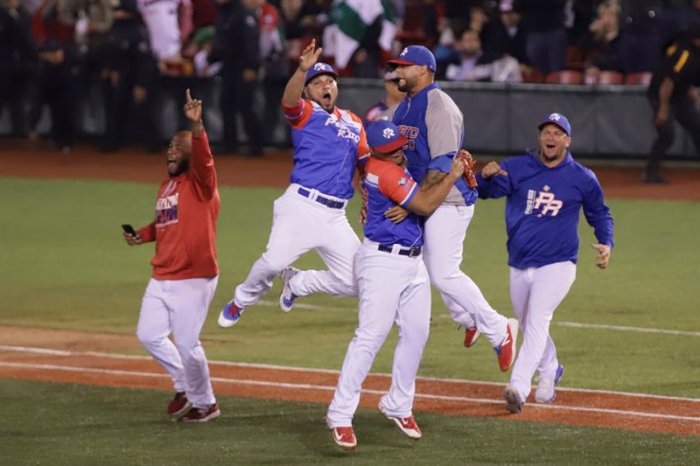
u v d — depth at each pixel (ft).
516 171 130.62
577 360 153.89
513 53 316.60
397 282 117.08
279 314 181.27
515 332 133.08
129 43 335.26
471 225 248.52
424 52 125.49
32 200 278.67
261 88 330.34
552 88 304.09
